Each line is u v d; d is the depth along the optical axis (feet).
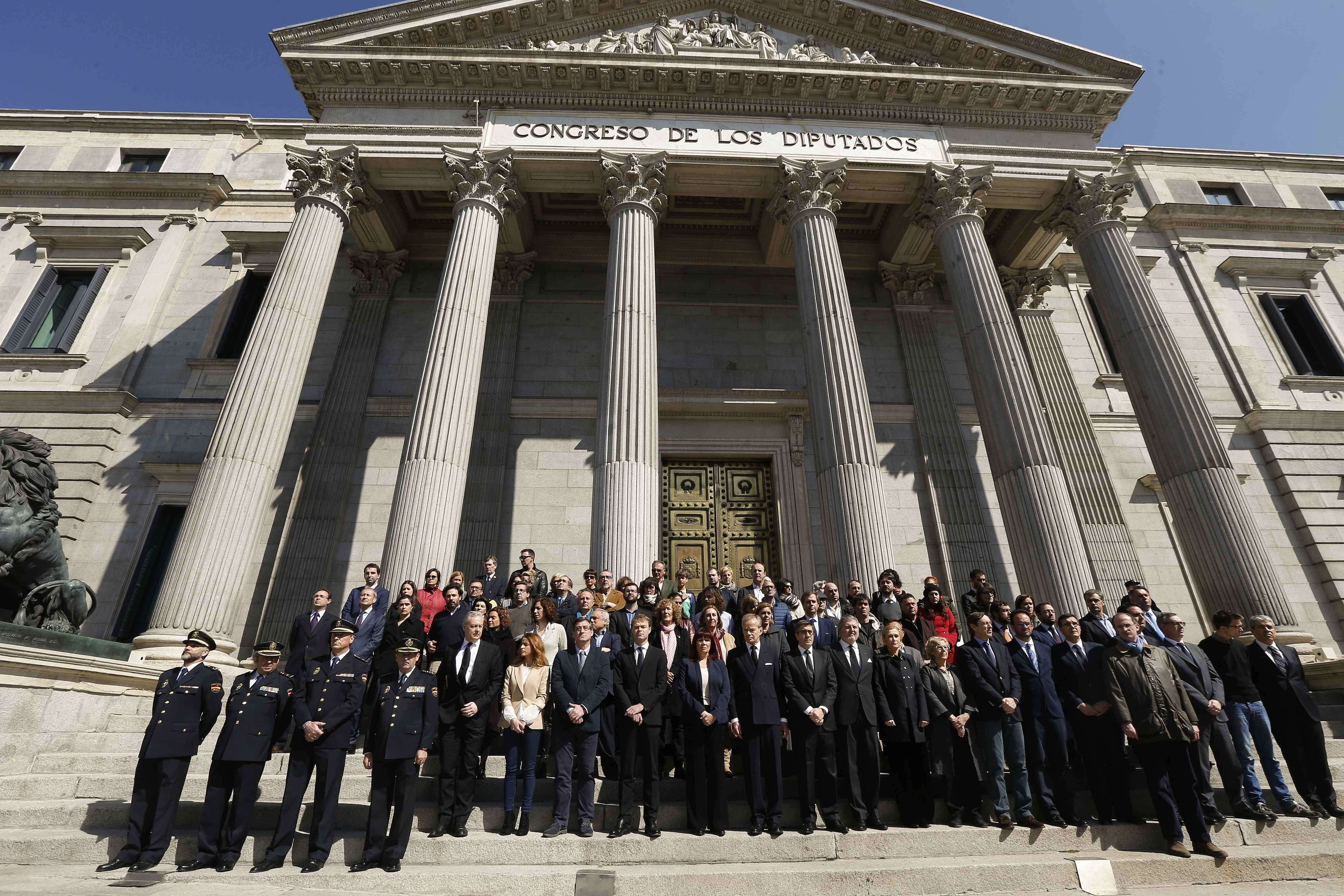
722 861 20.44
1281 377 64.85
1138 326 47.16
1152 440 45.27
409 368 59.77
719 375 61.00
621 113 53.06
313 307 45.39
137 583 51.60
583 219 64.90
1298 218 71.87
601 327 62.49
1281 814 23.34
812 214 49.26
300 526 52.34
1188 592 54.60
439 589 35.81
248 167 70.13
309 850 19.81
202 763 26.48
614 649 26.71
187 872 18.70
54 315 62.69
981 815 22.61
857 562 38.93
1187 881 19.49
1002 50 56.18
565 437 57.62
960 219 49.93
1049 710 23.49
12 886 16.14
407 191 60.90
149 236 65.36
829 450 42.45
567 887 18.10
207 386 59.16
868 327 63.67
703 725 22.29
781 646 23.93
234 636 48.96
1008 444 43.42
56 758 25.13
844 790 24.11
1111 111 56.08
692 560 55.93
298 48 51.37
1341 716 31.17
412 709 20.56
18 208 66.33
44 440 55.57
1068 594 38.73
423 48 51.34
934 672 23.61
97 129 70.85
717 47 56.29
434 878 18.30
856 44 58.65
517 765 22.24
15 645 26.32
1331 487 59.82
